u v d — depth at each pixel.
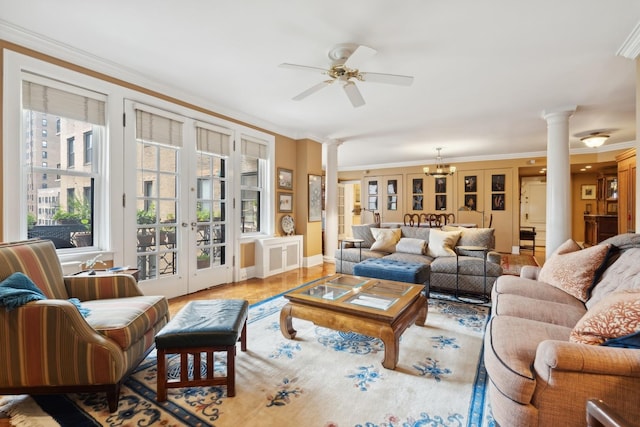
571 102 3.86
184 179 3.75
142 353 1.94
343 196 10.42
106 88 2.97
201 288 3.99
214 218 4.19
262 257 4.72
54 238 2.75
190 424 1.53
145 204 3.39
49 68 2.57
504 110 4.20
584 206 8.20
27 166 2.56
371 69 2.97
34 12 2.16
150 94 3.36
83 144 2.91
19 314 1.56
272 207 5.11
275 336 2.59
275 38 2.47
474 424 1.52
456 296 3.68
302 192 5.61
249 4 2.06
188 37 2.48
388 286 2.79
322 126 5.12
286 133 5.39
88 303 2.06
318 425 1.52
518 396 1.23
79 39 2.52
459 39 2.46
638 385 1.11
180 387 1.72
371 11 2.12
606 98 3.72
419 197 8.74
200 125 3.89
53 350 1.58
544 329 1.57
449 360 2.17
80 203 2.92
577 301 2.14
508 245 7.54
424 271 3.48
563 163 4.01
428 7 2.06
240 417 1.58
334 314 2.27
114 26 2.33
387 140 6.14
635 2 1.99
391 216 9.16
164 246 3.58
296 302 2.48
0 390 1.58
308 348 2.36
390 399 1.72
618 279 1.89
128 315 1.85
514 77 3.15
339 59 2.68
